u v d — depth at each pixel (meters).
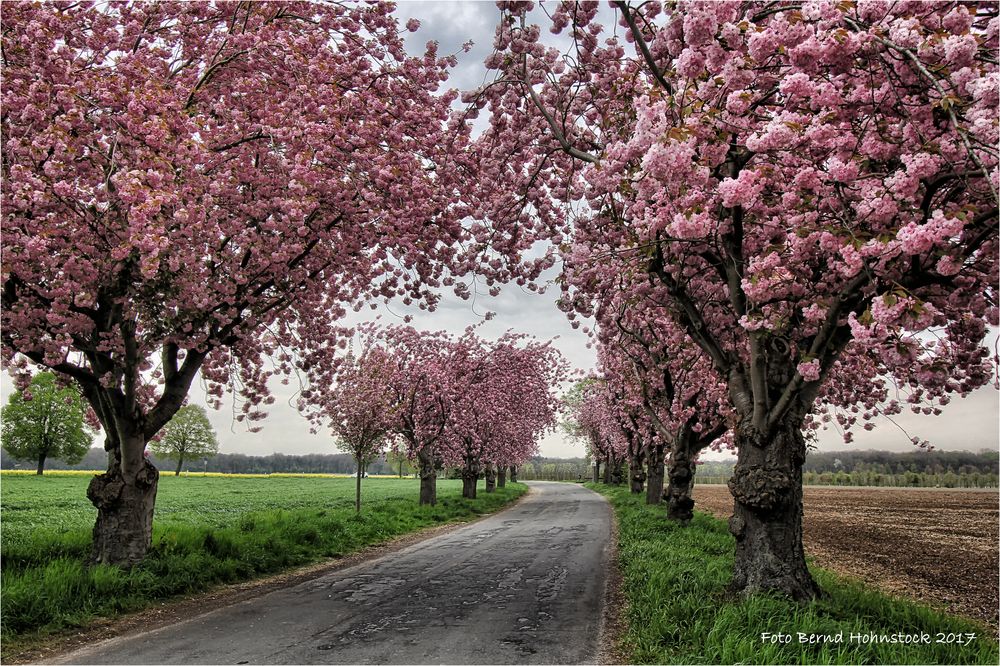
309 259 10.82
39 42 7.28
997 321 6.77
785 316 7.09
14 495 27.64
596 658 5.71
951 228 4.37
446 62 10.62
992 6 4.96
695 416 16.16
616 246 9.02
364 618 7.31
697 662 5.07
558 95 8.80
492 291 12.30
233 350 11.77
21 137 7.19
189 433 68.06
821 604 6.52
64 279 7.57
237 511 23.84
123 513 9.01
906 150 5.11
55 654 5.92
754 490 7.11
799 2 5.29
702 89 5.36
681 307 9.06
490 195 10.18
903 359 4.72
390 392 22.61
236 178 9.26
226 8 9.80
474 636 6.48
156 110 7.44
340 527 14.83
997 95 3.98
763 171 5.23
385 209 10.37
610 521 20.55
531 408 33.78
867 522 22.45
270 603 8.16
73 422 52.19
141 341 9.74
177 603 8.06
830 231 5.20
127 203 6.77
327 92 9.22
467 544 14.72
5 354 8.47
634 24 6.64
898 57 4.63
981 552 14.64
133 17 9.45
